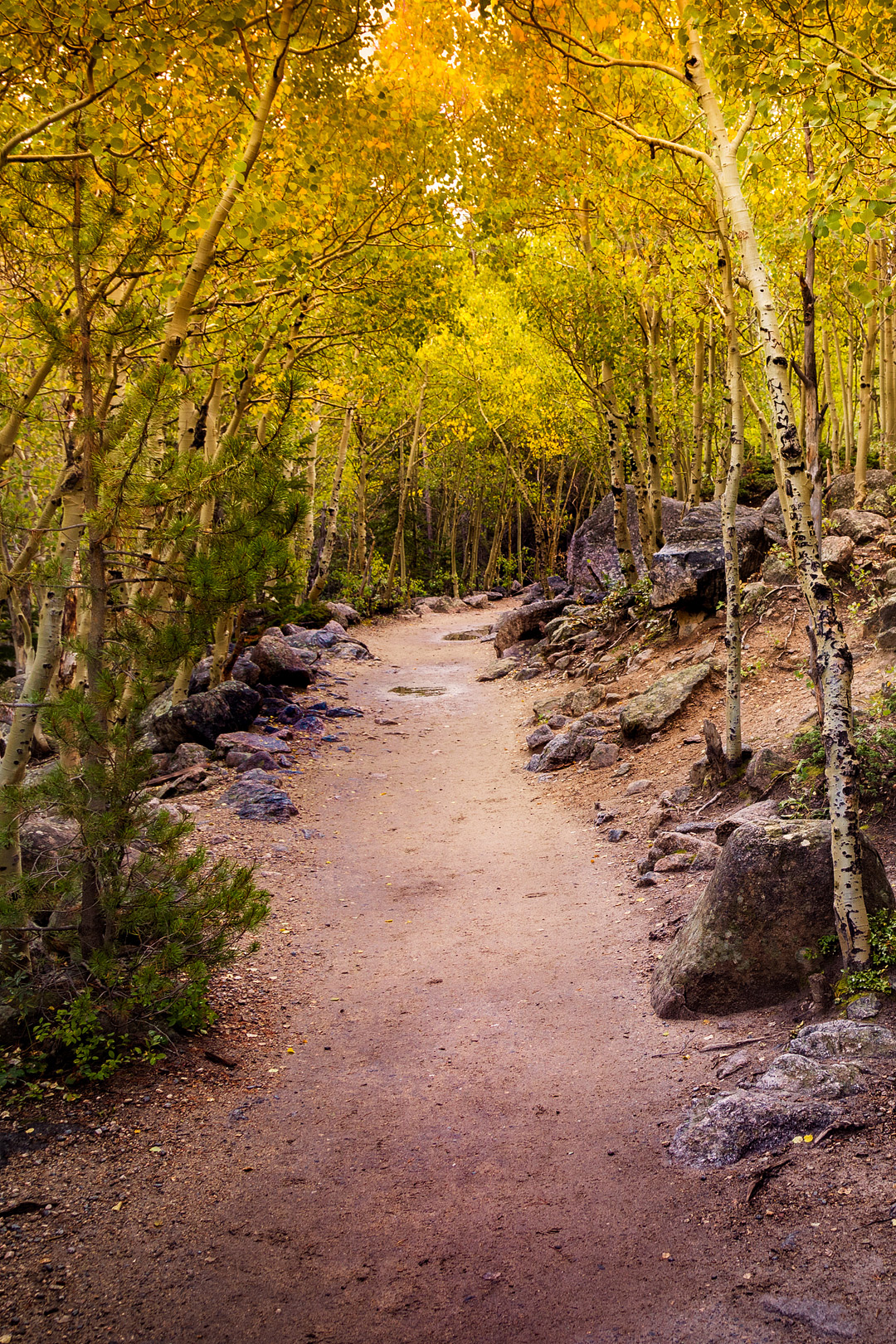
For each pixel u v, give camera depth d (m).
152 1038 5.40
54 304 6.79
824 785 7.47
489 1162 4.29
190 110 6.88
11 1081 4.82
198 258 6.07
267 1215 3.92
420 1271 3.51
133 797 5.28
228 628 15.46
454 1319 3.21
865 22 5.54
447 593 45.03
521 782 12.45
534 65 9.40
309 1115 4.88
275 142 8.09
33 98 6.18
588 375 16.89
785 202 8.64
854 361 20.69
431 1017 6.12
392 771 13.38
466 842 10.28
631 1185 3.88
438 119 10.40
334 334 13.33
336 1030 6.03
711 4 5.70
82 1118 4.64
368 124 8.36
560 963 6.79
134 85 5.69
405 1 9.67
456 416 32.97
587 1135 4.40
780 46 5.71
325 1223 3.86
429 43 10.09
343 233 10.71
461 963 7.03
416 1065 5.45
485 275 22.72
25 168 5.53
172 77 6.59
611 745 11.95
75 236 5.43
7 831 5.21
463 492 41.59
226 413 15.31
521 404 25.47
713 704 11.69
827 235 5.10
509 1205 3.90
